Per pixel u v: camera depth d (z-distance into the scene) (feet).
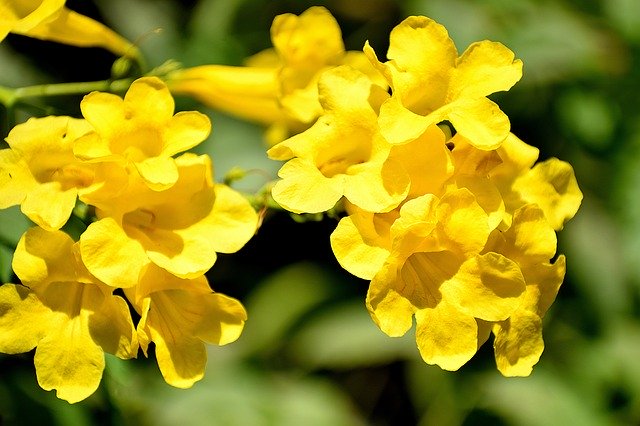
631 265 2.71
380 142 2.13
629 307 2.75
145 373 2.66
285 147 2.13
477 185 2.14
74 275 2.15
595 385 2.74
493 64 2.15
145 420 2.62
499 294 2.11
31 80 2.68
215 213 2.17
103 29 2.41
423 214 2.09
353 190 2.11
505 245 2.15
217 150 2.75
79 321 2.15
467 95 2.14
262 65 2.61
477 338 2.14
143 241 2.14
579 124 2.75
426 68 2.15
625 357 2.74
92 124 2.14
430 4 2.73
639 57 2.75
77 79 2.72
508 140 2.20
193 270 2.12
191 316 2.16
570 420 2.71
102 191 2.15
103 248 2.11
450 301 2.11
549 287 2.16
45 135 2.16
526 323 2.15
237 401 2.70
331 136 2.14
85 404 2.41
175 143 2.15
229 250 2.15
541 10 2.74
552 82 2.75
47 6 2.26
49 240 2.15
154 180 2.12
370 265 2.10
